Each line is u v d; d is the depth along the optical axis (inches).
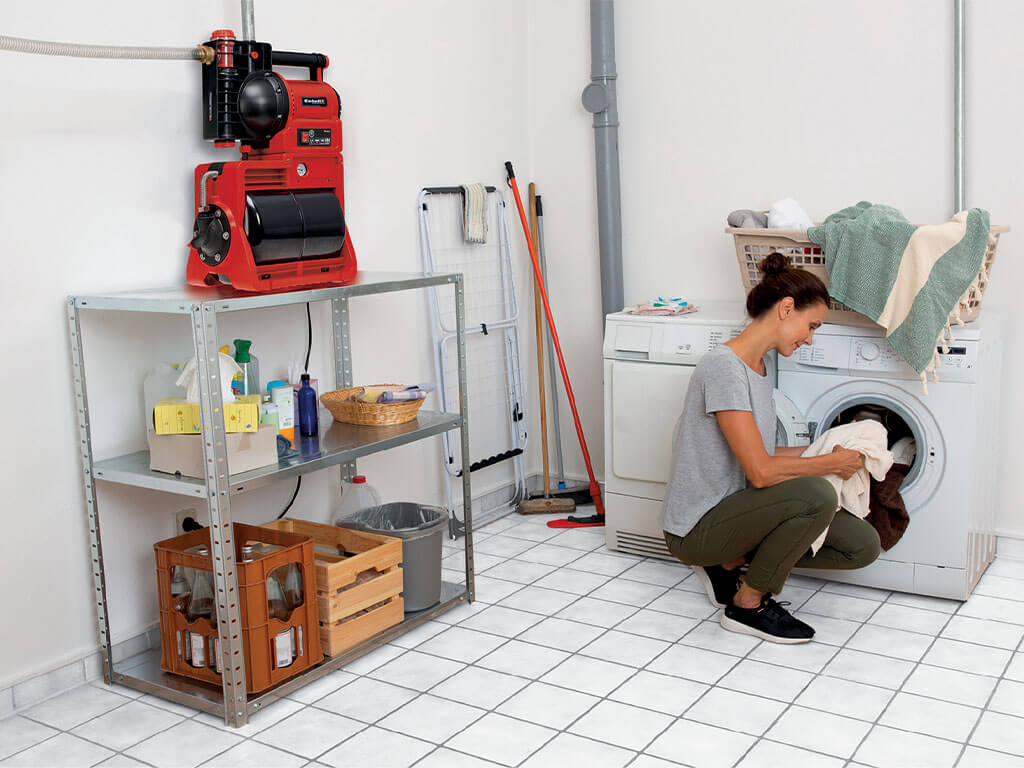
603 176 149.6
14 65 90.1
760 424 104.4
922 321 106.0
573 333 161.5
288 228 100.4
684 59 144.4
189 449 90.4
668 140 147.6
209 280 103.9
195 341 85.4
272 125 101.4
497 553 136.3
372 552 103.9
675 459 109.4
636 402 128.9
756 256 121.0
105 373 100.0
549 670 99.3
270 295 92.2
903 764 80.2
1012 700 90.3
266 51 103.9
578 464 164.4
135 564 104.4
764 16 137.2
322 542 112.3
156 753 85.7
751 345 103.3
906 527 114.3
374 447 103.9
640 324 129.3
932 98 126.2
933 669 97.0
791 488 100.0
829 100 133.9
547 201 160.4
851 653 101.2
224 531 87.4
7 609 93.5
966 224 104.5
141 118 101.0
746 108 140.5
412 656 103.8
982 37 121.7
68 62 94.3
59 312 95.5
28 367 93.4
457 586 121.0
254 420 91.7
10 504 93.0
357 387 120.0
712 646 103.9
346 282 107.0
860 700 91.1
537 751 83.9
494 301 153.2
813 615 111.3
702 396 105.0
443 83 140.4
